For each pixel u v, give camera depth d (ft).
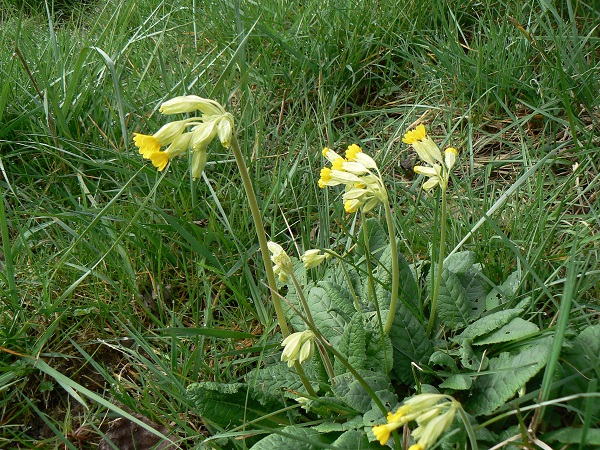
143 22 2.47
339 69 2.24
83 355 1.43
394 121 2.09
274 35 2.20
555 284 1.41
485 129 2.05
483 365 1.20
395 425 0.87
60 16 3.41
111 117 2.05
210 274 1.67
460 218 1.67
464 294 1.35
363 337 1.22
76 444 1.37
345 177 1.17
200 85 2.20
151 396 1.42
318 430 1.15
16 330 1.50
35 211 1.82
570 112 1.66
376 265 1.47
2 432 1.38
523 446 1.02
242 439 1.22
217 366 1.39
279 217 1.80
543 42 2.14
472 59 2.15
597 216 1.47
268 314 1.53
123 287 1.64
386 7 2.39
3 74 2.08
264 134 2.09
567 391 1.11
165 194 1.85
